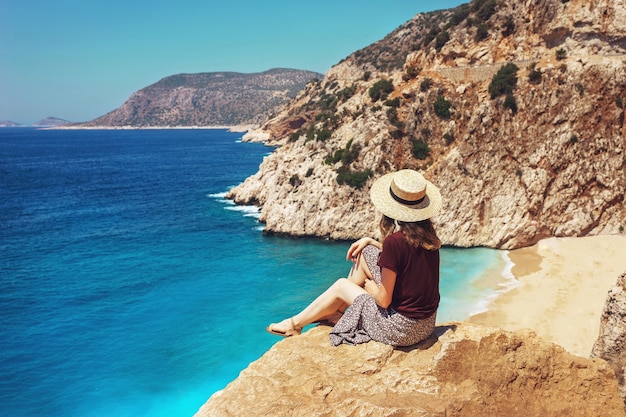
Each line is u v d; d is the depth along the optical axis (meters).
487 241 51.56
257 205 78.94
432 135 59.47
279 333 7.68
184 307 38.66
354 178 58.12
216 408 5.93
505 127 53.69
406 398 6.04
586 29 55.72
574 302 35.06
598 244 47.41
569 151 50.91
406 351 6.68
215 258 51.56
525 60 57.75
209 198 87.56
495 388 6.46
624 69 50.47
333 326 7.61
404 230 6.25
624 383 15.30
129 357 30.84
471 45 65.50
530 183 51.28
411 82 64.69
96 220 71.25
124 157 182.00
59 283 44.44
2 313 37.59
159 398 26.58
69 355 31.14
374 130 60.06
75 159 177.12
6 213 77.38
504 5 66.38
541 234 50.53
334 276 45.66
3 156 192.12
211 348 31.95
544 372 6.71
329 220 57.78
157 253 53.75
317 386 6.12
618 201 49.66
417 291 6.32
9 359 30.50
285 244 56.44
